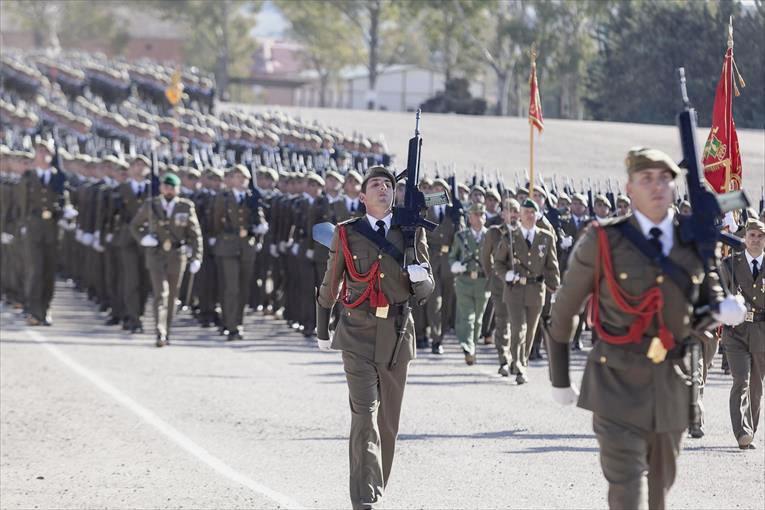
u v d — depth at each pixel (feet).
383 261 66.44
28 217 159.02
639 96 392.47
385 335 66.33
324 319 69.46
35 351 133.80
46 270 160.45
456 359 135.74
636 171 48.96
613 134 351.46
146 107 433.07
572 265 50.11
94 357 130.21
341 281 68.95
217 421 95.55
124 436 89.92
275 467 80.43
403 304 66.85
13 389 108.88
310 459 82.74
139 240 142.51
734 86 91.56
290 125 329.31
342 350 67.05
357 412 65.82
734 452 85.51
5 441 88.07
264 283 176.76
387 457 68.08
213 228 151.12
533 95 126.52
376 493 64.85
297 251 152.87
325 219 148.05
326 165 232.53
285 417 97.14
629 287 48.67
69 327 158.71
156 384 112.68
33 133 316.81
